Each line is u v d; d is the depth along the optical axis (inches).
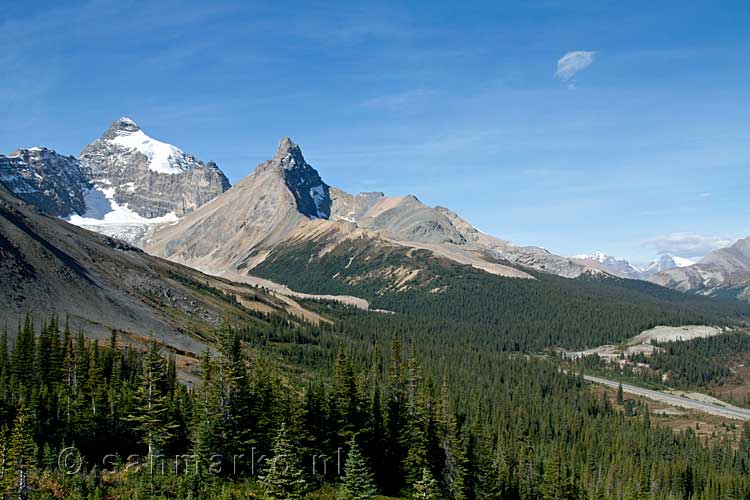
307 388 5177.2
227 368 4579.2
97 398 4766.2
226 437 4362.7
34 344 5930.1
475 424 5984.3
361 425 5017.2
